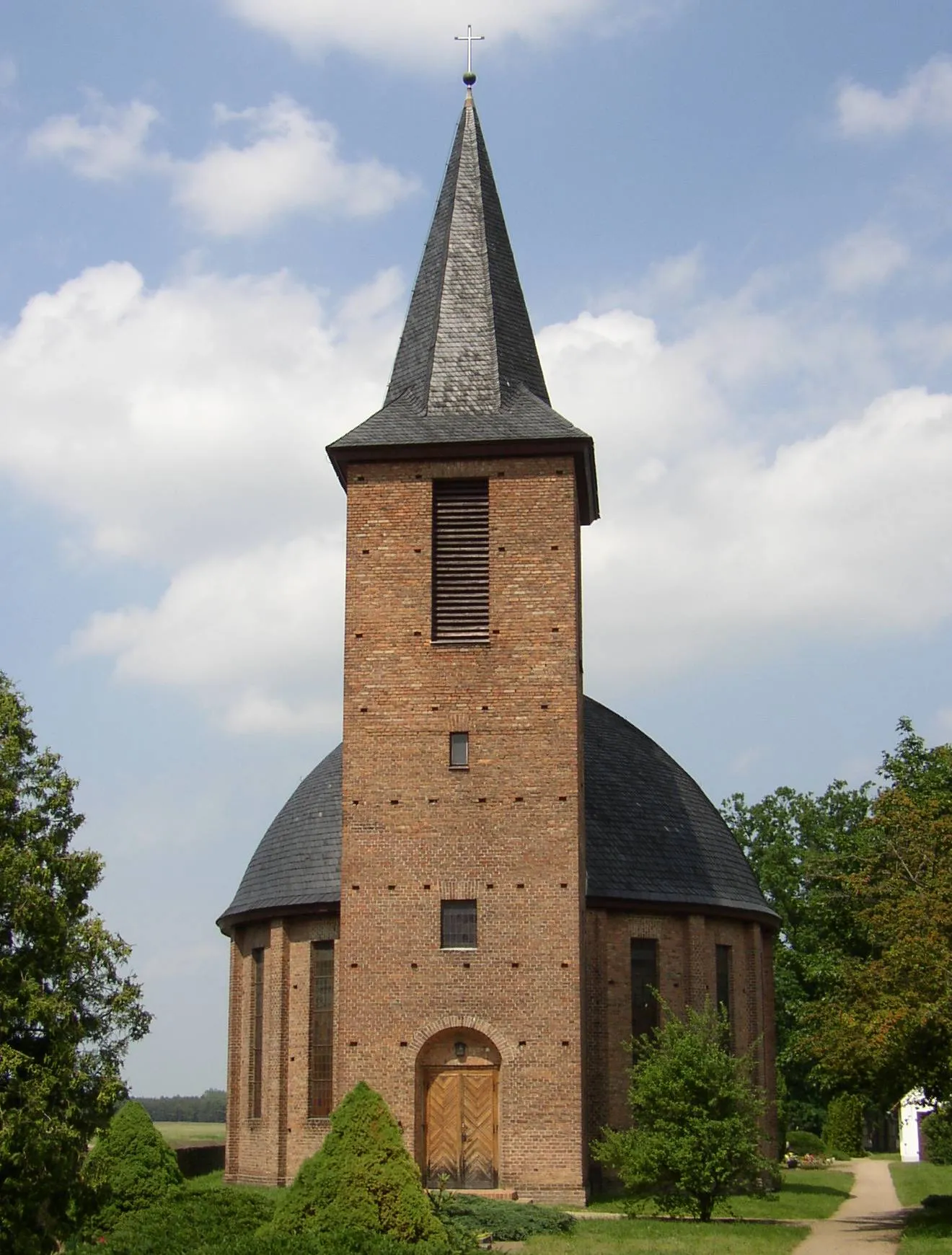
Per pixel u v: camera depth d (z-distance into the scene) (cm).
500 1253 3183
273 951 5169
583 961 4525
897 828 4466
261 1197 3741
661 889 5072
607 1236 3628
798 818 8794
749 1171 4119
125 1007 3462
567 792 4288
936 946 3834
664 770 5603
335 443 4500
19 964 3359
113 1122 3738
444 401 4678
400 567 4459
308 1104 4978
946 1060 3916
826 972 5681
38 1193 3178
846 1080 4331
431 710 4366
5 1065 3203
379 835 4303
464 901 4262
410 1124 4131
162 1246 3056
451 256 4947
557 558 4434
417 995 4203
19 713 3631
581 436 4469
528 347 4916
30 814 3531
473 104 5253
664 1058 4212
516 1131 4116
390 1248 2759
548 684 4359
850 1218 4522
